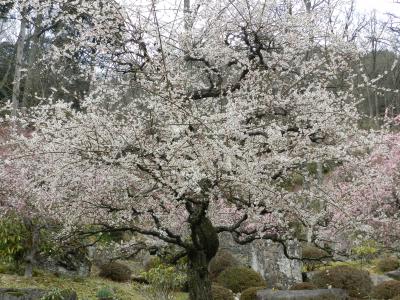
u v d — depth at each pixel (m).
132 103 5.36
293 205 4.95
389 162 10.70
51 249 8.21
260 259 11.59
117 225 5.95
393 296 9.45
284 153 4.94
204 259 5.16
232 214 6.78
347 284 9.68
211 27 5.93
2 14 8.43
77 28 5.64
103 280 9.39
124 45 5.41
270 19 6.06
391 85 25.75
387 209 10.64
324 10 6.46
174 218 6.39
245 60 5.85
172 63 5.70
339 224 6.01
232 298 9.45
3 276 7.98
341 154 5.33
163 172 4.44
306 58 7.21
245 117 4.91
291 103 5.54
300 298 8.41
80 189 5.49
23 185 6.62
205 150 4.40
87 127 4.50
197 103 6.25
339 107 5.79
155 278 9.20
